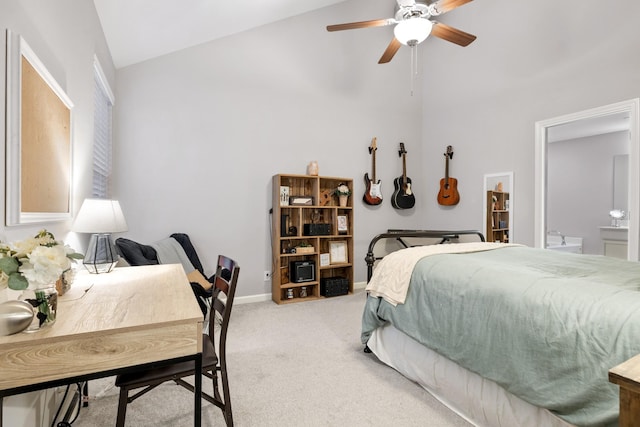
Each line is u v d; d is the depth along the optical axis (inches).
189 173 143.1
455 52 183.6
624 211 197.5
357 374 86.0
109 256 76.7
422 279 78.8
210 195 147.2
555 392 49.4
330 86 176.2
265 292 158.6
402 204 192.4
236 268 61.1
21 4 51.6
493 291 62.8
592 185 212.7
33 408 51.4
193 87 143.9
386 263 91.2
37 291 40.1
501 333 58.7
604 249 187.6
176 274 73.0
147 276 70.7
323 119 174.4
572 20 133.3
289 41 164.9
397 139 197.2
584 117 129.9
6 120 47.1
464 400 67.5
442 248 100.0
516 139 154.6
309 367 89.7
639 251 114.4
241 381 82.2
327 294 161.6
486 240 168.2
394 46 122.7
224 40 149.9
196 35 136.5
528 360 53.9
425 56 202.8
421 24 102.9
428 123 201.3
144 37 120.0
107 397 74.8
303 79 168.9
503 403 59.8
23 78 51.1
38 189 57.3
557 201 230.7
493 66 164.1
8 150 47.5
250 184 155.7
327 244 170.2
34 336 37.8
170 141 139.6
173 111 140.2
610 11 122.0
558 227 230.2
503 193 159.9
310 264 157.9
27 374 37.1
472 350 63.4
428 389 77.5
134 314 45.7
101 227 73.9
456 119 184.2
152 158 136.4
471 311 65.2
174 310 47.5
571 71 133.9
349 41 181.5
